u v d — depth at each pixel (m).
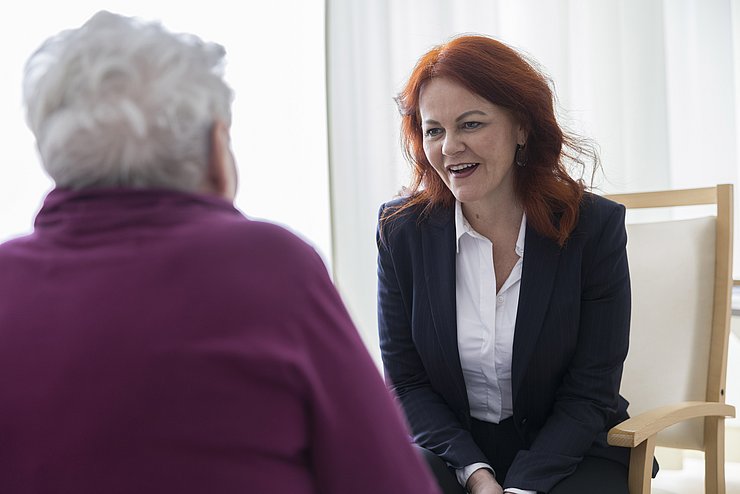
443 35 3.25
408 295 1.83
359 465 0.85
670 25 3.09
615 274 1.70
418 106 1.72
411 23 3.27
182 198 0.86
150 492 0.77
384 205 1.89
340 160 3.27
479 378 1.77
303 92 3.29
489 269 1.74
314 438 0.85
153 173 0.86
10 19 2.91
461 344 1.76
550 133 1.68
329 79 3.25
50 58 0.88
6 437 0.80
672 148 3.10
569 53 3.16
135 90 0.85
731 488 2.61
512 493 1.60
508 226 1.75
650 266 2.06
